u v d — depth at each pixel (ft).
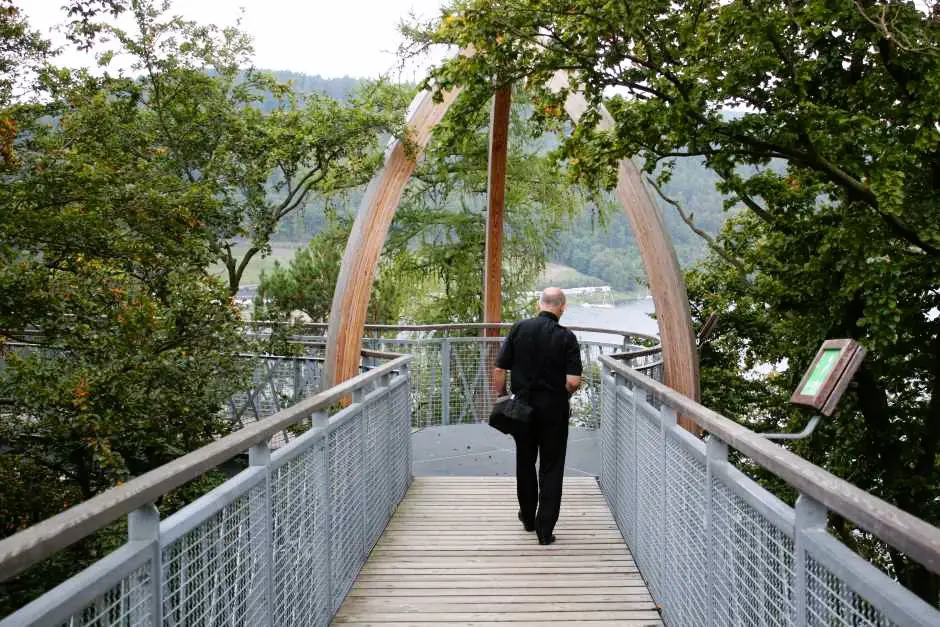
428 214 60.80
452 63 23.21
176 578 6.31
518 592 13.03
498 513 18.34
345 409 13.52
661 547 12.09
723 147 21.47
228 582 7.52
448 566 14.42
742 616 7.91
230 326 24.29
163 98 35.55
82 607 4.69
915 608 4.27
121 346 19.99
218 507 7.07
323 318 48.29
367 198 25.62
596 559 14.84
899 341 28.48
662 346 23.48
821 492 5.39
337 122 37.83
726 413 46.85
